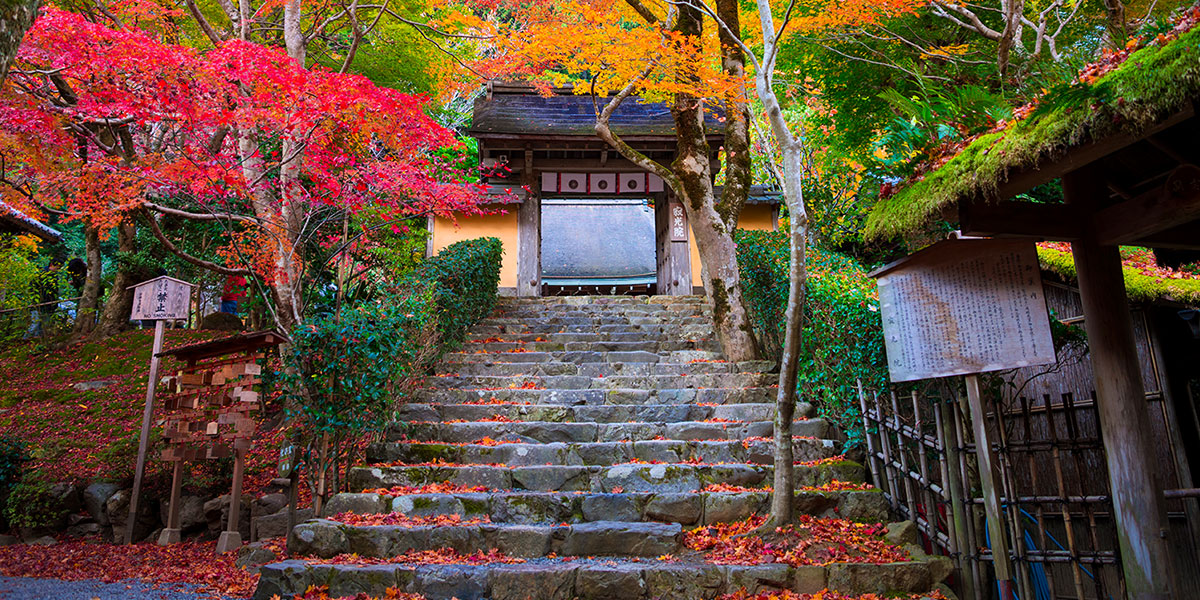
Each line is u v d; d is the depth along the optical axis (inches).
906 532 183.2
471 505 200.2
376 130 276.5
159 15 322.3
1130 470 140.9
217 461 308.0
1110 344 146.3
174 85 235.3
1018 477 283.9
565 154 509.7
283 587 164.7
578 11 316.2
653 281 812.6
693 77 312.0
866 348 209.2
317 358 209.8
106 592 183.8
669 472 216.4
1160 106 105.4
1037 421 289.9
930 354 172.7
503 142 481.1
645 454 230.7
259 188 298.8
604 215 901.2
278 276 290.2
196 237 472.7
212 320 564.4
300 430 215.6
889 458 200.7
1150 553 136.5
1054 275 270.7
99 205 264.7
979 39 362.9
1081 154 122.9
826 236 374.9
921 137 155.1
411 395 274.8
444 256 363.3
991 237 167.0
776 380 293.0
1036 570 262.5
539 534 184.5
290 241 303.0
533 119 491.5
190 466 312.5
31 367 503.8
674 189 345.7
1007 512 177.5
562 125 486.6
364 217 350.9
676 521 198.5
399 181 290.4
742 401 276.2
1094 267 149.6
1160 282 244.4
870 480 217.3
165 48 227.3
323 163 280.4
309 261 394.3
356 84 249.8
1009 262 163.3
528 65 373.7
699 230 341.4
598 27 306.3
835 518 195.2
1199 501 239.1
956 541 175.0
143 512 285.1
